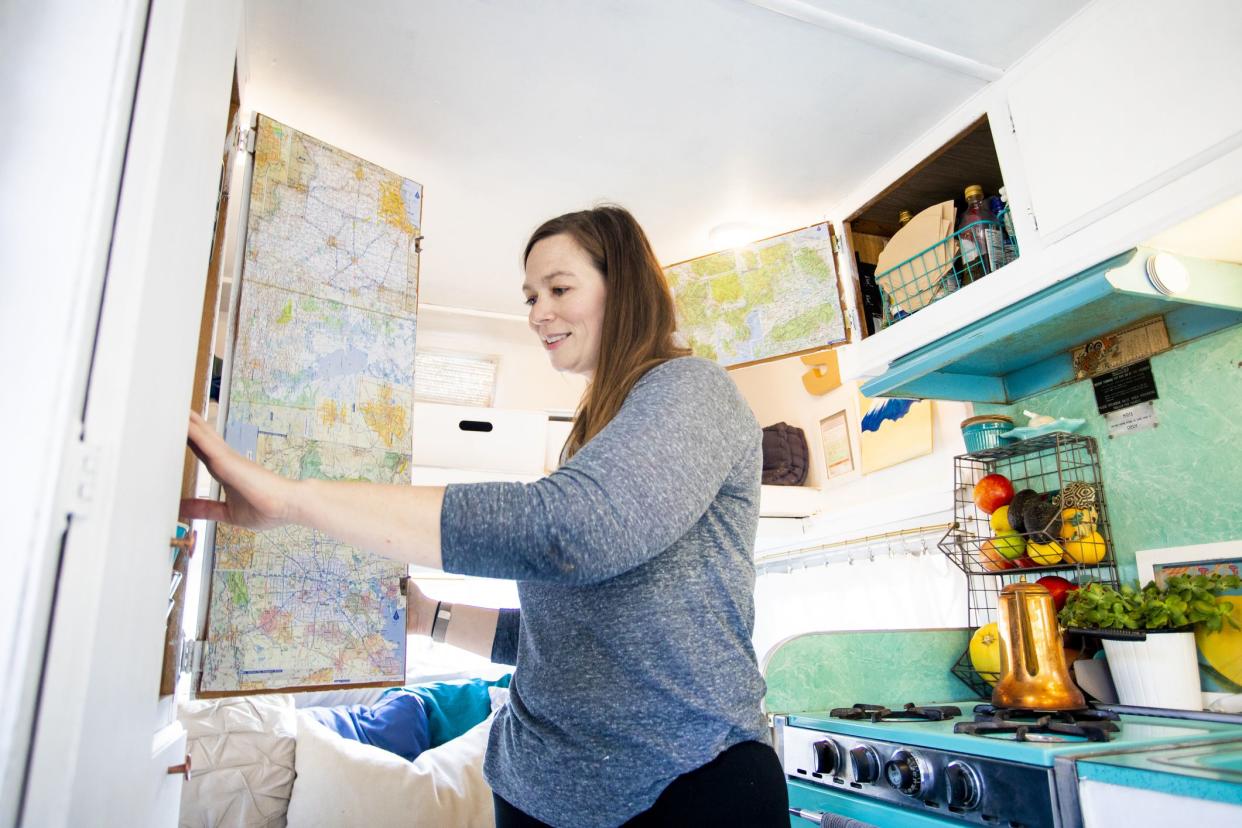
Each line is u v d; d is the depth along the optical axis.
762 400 3.01
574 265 1.02
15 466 0.45
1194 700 1.35
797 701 1.60
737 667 0.81
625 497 0.67
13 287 0.48
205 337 1.19
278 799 1.83
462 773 2.01
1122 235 1.36
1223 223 1.31
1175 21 1.30
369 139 1.83
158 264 0.59
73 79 0.52
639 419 0.74
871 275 2.12
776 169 1.96
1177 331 1.54
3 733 0.41
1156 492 1.56
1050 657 1.37
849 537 2.37
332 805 1.81
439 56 1.58
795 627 2.61
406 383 1.49
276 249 1.35
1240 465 1.43
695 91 1.69
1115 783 0.92
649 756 0.77
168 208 0.61
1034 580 1.73
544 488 0.67
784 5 1.45
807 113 1.76
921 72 1.63
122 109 0.53
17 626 0.43
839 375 2.56
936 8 1.46
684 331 2.13
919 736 1.23
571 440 1.05
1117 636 1.41
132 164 0.54
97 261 0.50
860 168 1.96
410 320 1.53
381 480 1.40
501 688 2.45
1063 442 1.68
